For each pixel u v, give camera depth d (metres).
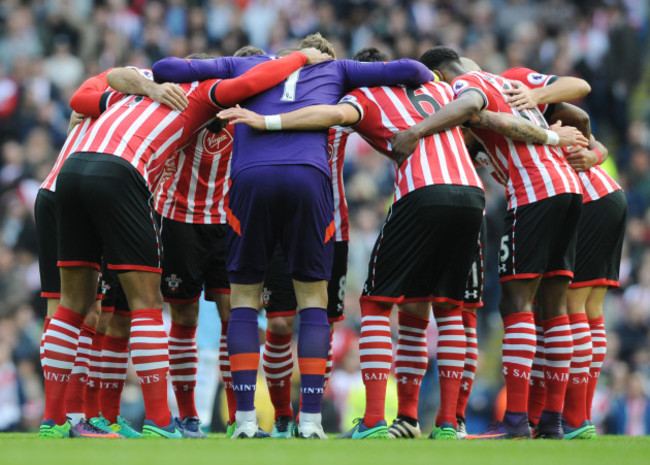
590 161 21.09
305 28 62.25
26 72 55.41
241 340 18.17
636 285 47.50
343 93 19.91
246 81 18.58
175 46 58.97
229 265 18.41
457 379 19.52
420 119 19.28
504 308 19.81
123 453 13.05
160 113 18.72
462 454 13.40
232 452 13.33
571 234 20.11
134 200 17.97
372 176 52.44
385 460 12.25
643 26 65.56
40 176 50.41
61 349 18.23
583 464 11.99
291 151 18.22
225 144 21.69
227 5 63.09
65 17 59.84
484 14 63.06
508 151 20.14
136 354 17.86
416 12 63.22
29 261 47.31
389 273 18.78
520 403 19.42
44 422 18.28
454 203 18.58
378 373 18.58
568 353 20.02
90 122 20.03
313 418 18.33
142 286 18.02
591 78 58.25
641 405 41.06
